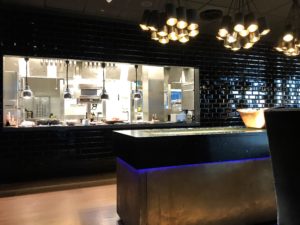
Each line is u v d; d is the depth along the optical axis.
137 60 5.32
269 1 4.33
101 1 4.29
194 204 2.68
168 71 7.86
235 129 3.26
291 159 1.57
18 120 5.56
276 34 6.14
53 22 4.74
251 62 6.51
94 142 5.05
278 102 6.86
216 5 4.44
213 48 6.05
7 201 3.77
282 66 6.93
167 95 7.98
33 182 4.59
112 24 5.15
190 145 2.58
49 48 4.70
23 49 4.53
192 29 3.21
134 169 2.62
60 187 4.37
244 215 2.92
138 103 7.93
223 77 6.18
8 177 4.55
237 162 2.90
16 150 4.52
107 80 7.50
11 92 5.49
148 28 3.21
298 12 3.53
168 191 2.57
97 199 3.87
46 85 7.18
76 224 3.04
